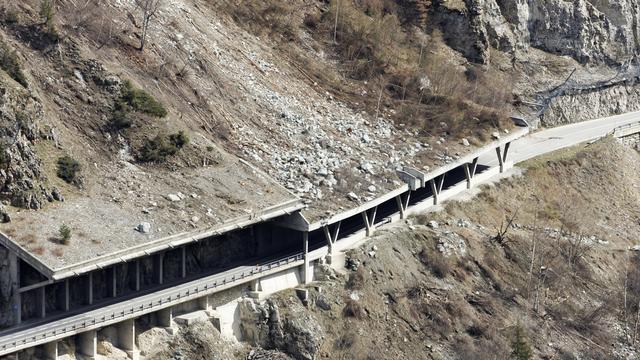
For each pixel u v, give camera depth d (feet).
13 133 287.69
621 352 357.61
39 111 302.25
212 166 331.98
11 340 262.26
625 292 378.12
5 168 284.41
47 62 324.19
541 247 385.91
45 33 327.67
